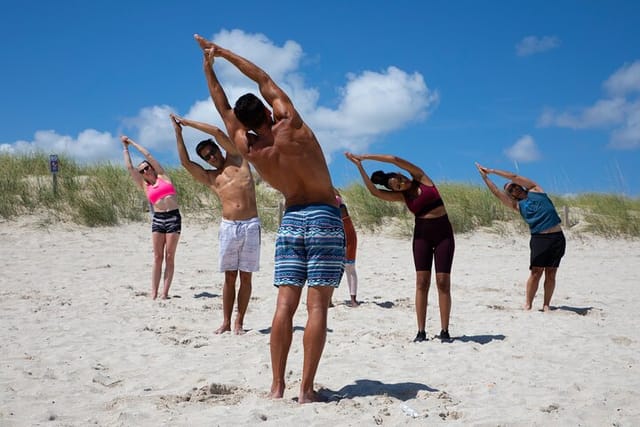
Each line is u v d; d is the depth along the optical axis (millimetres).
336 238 4422
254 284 10555
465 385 5023
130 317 7684
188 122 6793
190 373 5270
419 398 4613
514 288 10594
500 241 16203
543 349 6367
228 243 6805
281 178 4438
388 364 5641
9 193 15727
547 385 5027
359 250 14812
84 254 12852
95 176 17172
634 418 4270
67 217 15305
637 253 15164
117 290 9617
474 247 15523
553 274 8562
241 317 6934
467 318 8016
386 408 4324
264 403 4367
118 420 4008
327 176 4488
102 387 4863
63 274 10875
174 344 6355
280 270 4488
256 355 5879
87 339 6449
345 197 17828
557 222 8523
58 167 16062
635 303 9398
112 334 6727
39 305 8195
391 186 6766
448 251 6715
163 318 7699
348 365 5566
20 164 17234
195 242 14516
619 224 17344
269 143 4406
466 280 11336
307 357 4414
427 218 6746
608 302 9453
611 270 12820
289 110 4422
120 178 17000
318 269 4375
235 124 4535
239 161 6980
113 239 14273
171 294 9539
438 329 7324
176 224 9148
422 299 6738
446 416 4250
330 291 4465
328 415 4117
